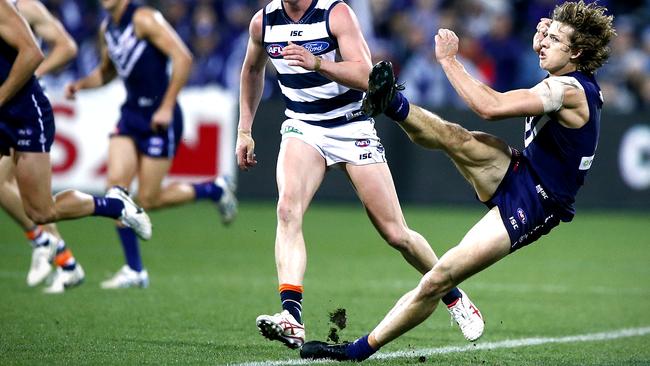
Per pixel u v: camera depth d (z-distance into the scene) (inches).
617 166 2220.7
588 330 938.7
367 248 1606.8
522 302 1110.4
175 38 1149.1
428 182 2204.7
